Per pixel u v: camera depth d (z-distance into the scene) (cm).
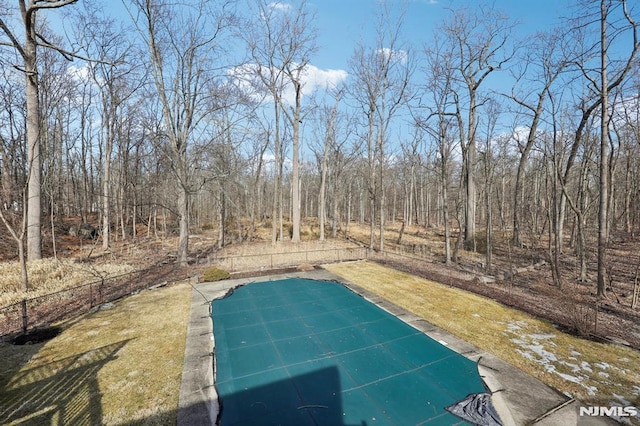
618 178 2791
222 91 1898
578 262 1590
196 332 794
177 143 1627
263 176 3747
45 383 568
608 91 1119
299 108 2406
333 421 489
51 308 938
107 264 1460
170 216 3766
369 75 2078
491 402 527
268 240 2656
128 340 743
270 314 927
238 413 504
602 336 768
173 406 512
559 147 1730
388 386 577
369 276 1377
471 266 1612
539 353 693
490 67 1666
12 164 2016
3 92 1858
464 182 2084
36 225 1349
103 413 491
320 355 689
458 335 785
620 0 1022
